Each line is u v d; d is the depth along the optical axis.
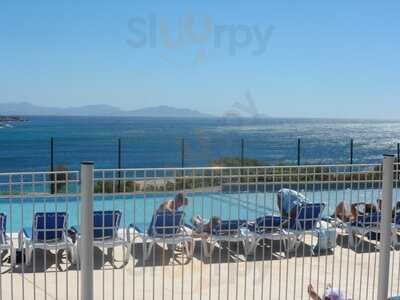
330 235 7.03
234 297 5.98
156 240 6.49
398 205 7.58
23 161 29.56
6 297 5.79
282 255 7.62
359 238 8.30
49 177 5.95
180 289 6.20
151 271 6.81
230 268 6.97
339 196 7.58
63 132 50.06
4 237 6.82
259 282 6.47
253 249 7.03
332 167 6.00
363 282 6.61
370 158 31.75
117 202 8.77
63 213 6.55
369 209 6.93
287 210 6.90
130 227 7.26
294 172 5.75
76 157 29.34
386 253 5.71
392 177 5.62
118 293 6.02
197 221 6.70
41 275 6.58
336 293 5.58
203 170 5.42
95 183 5.86
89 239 4.64
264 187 5.65
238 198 5.71
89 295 4.68
